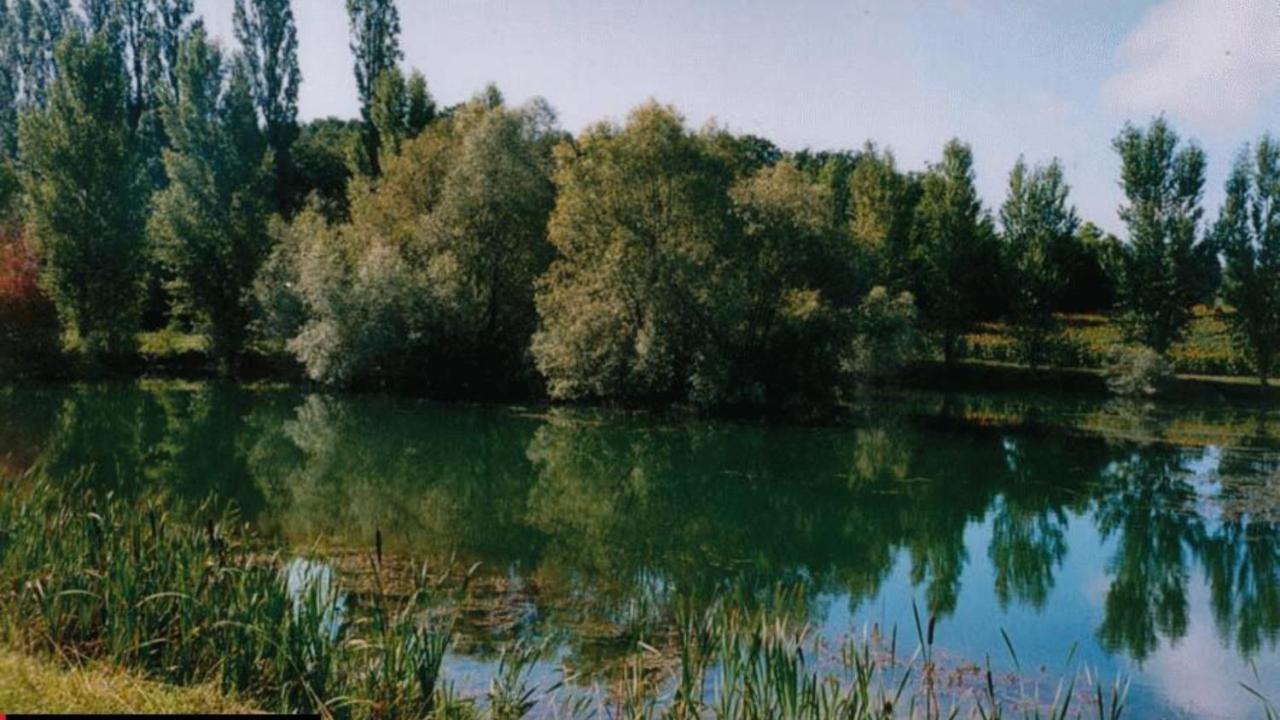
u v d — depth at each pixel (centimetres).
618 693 921
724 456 2659
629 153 3244
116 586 837
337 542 1630
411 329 3591
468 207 3688
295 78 5378
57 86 3922
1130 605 1454
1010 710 980
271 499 1997
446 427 3002
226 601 857
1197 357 4928
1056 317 5294
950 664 1138
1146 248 4725
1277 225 4369
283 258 3956
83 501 1163
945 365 4975
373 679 796
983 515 2061
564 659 1077
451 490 2197
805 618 1315
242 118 4266
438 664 824
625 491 2233
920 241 5369
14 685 680
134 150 4256
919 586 1532
